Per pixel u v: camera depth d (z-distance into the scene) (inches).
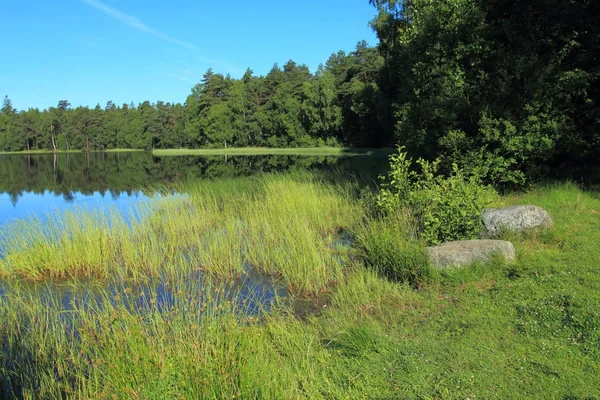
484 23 502.0
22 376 179.2
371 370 159.2
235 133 3063.5
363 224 396.8
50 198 771.4
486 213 310.3
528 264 245.8
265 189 601.9
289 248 332.5
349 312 225.8
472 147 475.8
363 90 2234.3
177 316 192.9
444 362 160.6
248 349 165.6
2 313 235.0
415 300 229.6
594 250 257.9
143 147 3545.8
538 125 429.1
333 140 2566.4
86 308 255.6
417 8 625.0
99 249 339.0
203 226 451.5
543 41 474.9
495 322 188.7
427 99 534.9
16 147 3609.7
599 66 473.1
